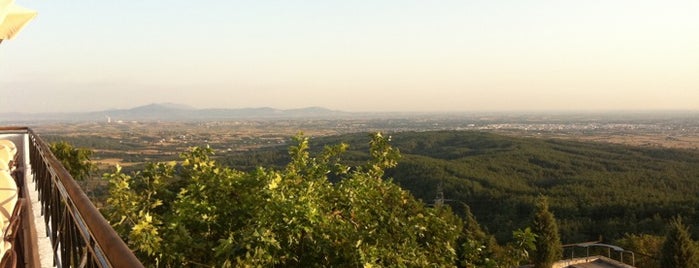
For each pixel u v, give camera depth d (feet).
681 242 85.61
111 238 4.36
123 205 14.64
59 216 10.02
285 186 15.35
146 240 11.66
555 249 88.79
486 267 16.99
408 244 15.60
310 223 13.14
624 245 113.39
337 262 13.51
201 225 14.12
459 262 17.94
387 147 18.97
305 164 17.71
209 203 14.60
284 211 12.74
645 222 147.02
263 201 13.96
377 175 18.70
